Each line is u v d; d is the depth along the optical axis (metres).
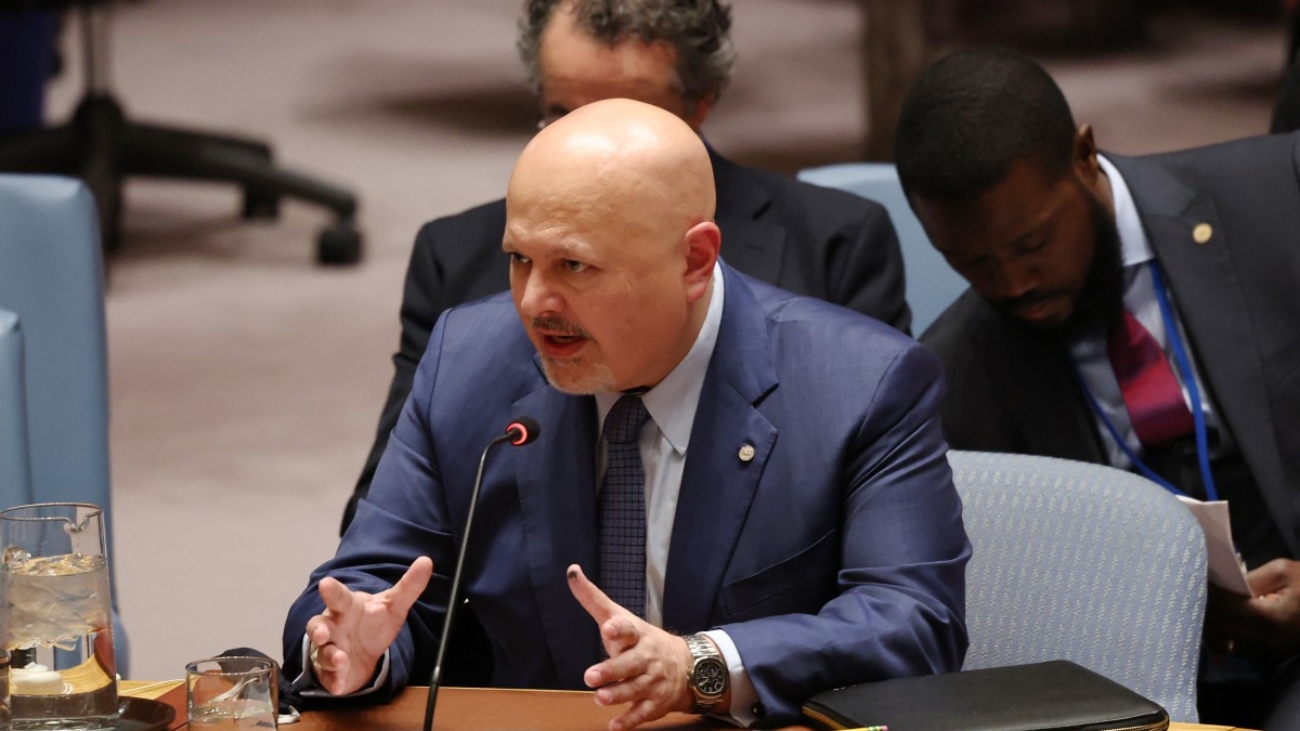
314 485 16.91
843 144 30.28
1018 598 7.96
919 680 6.23
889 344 6.98
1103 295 8.88
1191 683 7.68
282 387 19.70
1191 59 36.66
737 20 42.38
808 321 7.09
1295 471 8.82
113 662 6.15
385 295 23.22
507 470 7.12
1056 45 37.69
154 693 6.58
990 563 8.02
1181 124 30.86
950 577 6.72
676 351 6.79
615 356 6.47
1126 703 5.96
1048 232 8.52
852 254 9.66
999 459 8.19
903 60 25.69
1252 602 8.39
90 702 6.05
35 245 9.84
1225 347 8.95
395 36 40.78
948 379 9.34
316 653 6.30
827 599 6.95
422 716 6.35
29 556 6.05
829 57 38.34
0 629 6.06
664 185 6.30
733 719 6.22
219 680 5.82
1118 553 7.85
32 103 25.31
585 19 9.05
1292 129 11.07
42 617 6.00
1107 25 37.81
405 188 28.14
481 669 7.50
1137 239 9.16
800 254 9.63
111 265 24.28
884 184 11.05
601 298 6.30
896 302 9.75
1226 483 9.09
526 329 6.59
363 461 17.53
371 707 6.46
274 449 17.83
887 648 6.39
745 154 29.53
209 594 14.40
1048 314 8.77
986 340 9.30
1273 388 8.90
